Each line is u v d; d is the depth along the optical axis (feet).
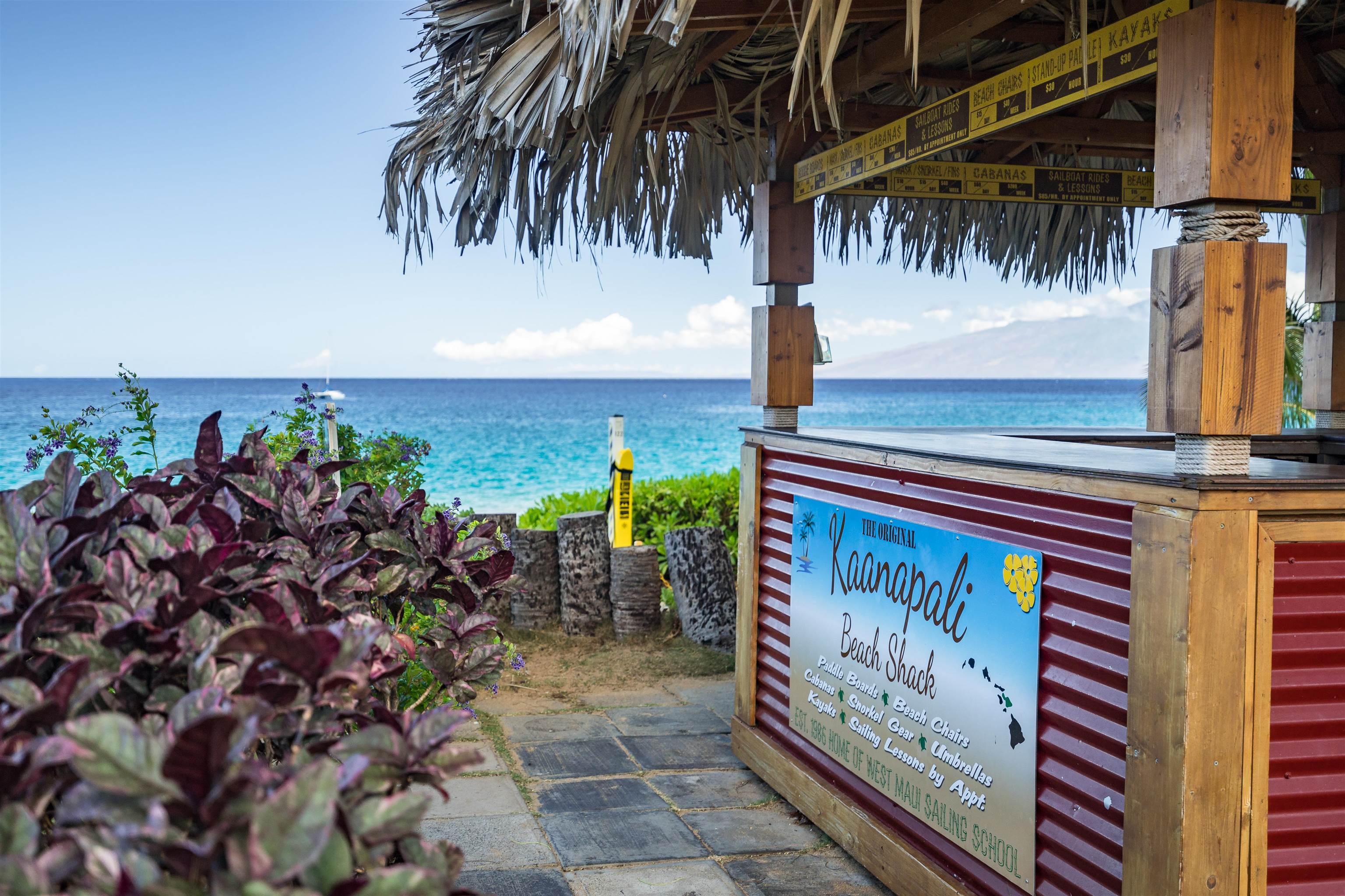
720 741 17.30
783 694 15.10
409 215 15.96
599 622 24.17
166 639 4.76
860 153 14.11
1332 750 7.95
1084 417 290.56
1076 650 9.03
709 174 17.99
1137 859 8.09
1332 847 7.96
